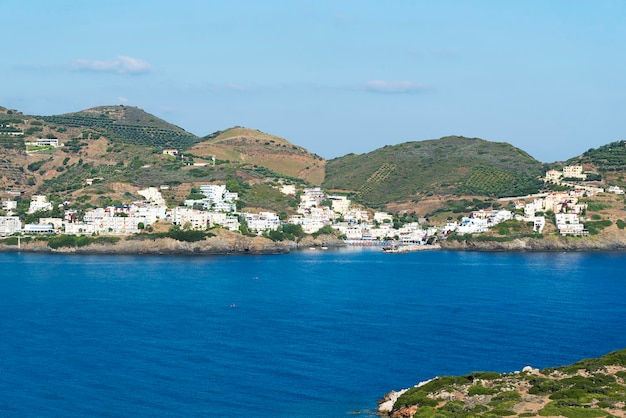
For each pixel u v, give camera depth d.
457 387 155.38
